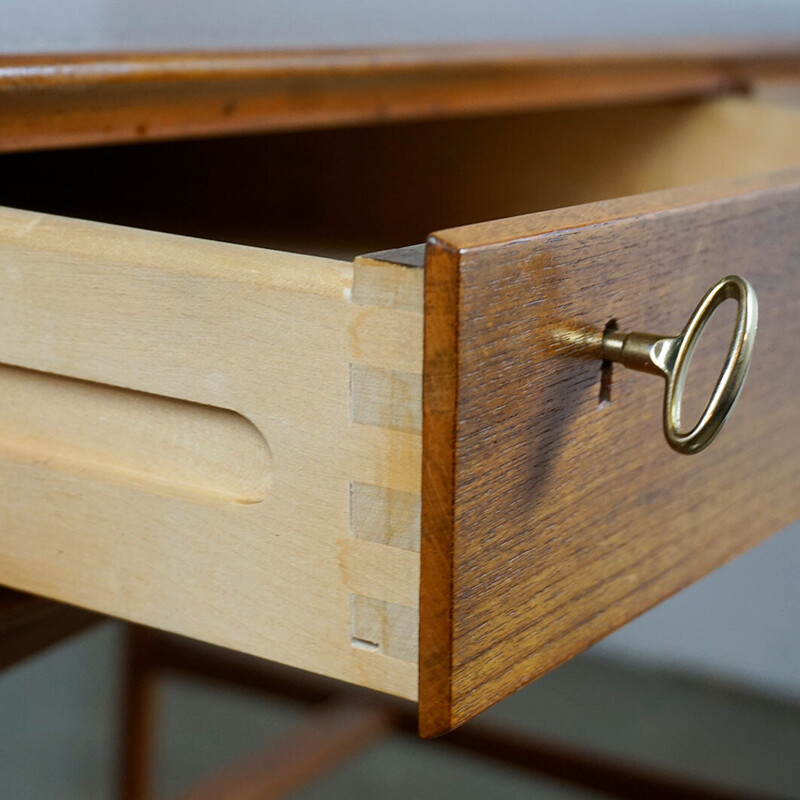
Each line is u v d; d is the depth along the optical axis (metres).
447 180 0.97
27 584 0.60
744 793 1.26
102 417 0.58
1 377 0.59
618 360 0.54
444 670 0.52
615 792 1.32
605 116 0.96
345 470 0.53
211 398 0.54
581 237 0.53
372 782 1.60
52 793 1.56
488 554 0.52
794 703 1.78
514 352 0.52
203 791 1.29
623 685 1.83
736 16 1.41
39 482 0.58
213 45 0.70
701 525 0.61
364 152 0.96
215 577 0.56
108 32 0.72
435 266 0.50
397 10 1.02
